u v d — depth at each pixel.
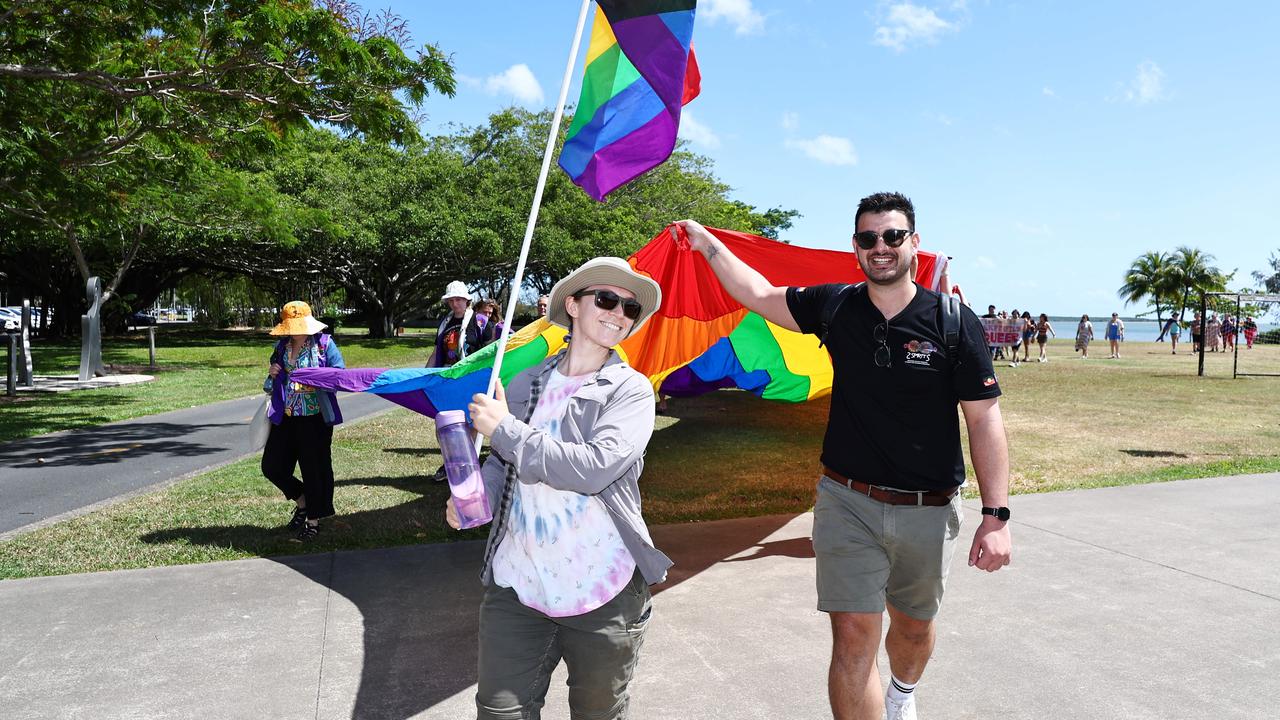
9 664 3.75
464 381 4.17
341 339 40.69
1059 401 15.46
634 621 2.34
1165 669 3.73
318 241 35.78
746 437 10.92
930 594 2.85
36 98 11.68
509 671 2.31
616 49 3.53
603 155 3.53
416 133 12.29
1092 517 6.50
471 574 5.05
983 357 2.69
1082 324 32.34
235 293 55.03
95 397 15.30
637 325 2.46
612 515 2.31
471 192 40.34
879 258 2.69
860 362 2.79
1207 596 4.70
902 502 2.75
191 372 20.75
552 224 39.50
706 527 6.29
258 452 9.59
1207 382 19.59
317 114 11.73
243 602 4.55
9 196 12.86
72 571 5.15
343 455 9.38
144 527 6.18
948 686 3.56
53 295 37.75
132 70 11.69
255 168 34.00
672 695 3.48
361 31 11.30
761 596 4.73
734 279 3.38
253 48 10.73
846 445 2.83
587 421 2.32
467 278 42.22
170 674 3.65
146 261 37.31
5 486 7.82
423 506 6.87
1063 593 4.75
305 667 3.73
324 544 5.75
